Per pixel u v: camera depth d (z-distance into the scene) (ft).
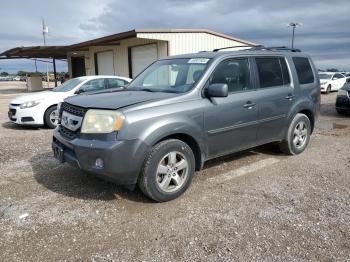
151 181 12.97
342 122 32.81
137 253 10.08
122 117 12.26
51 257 9.90
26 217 12.29
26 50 81.82
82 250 10.25
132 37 54.75
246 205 13.16
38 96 30.22
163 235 11.04
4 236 11.03
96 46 72.74
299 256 9.82
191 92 14.42
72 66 90.94
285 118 18.86
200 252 10.08
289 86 19.11
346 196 13.97
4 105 55.16
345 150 21.42
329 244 10.42
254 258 9.75
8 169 17.75
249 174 16.79
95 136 12.48
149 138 12.67
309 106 20.42
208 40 57.72
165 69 17.13
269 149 21.47
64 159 13.94
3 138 25.81
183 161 13.97
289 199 13.69
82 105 13.21
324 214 12.35
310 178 16.16
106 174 12.28
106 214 12.53
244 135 16.55
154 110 13.06
